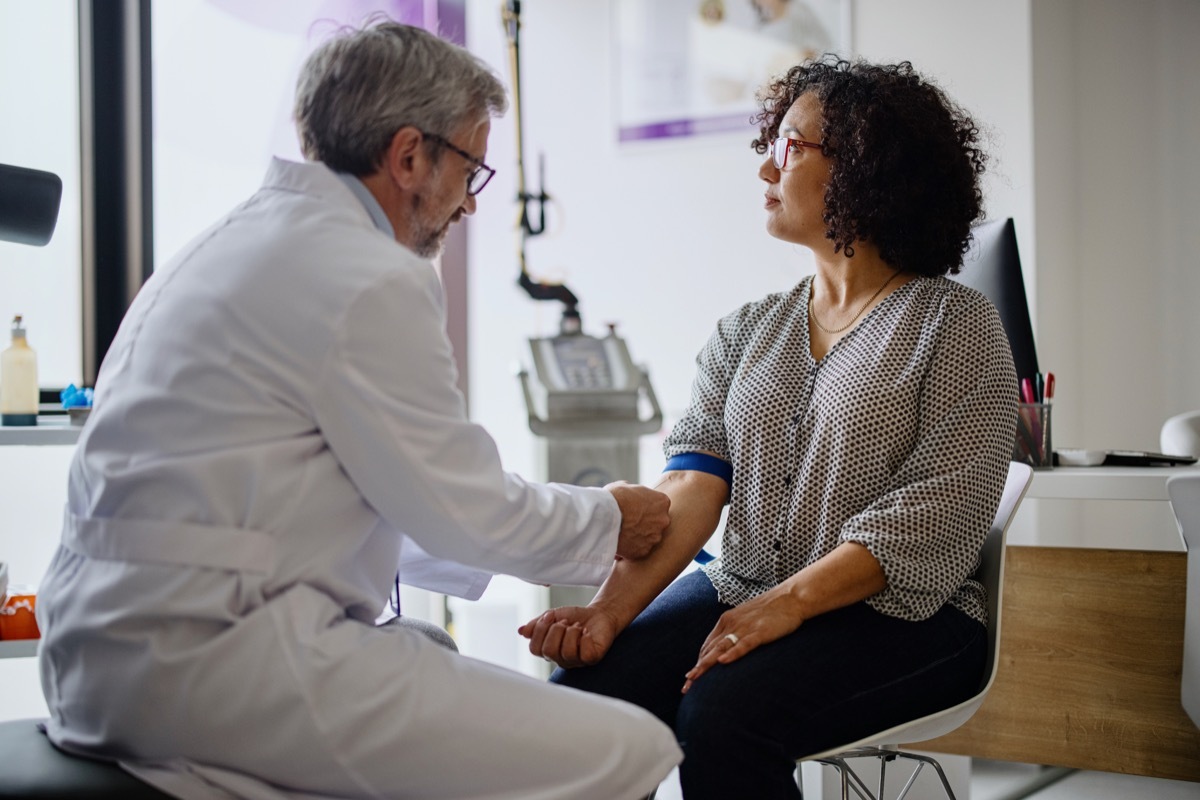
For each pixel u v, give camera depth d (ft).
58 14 8.93
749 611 4.57
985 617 4.90
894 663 4.47
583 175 15.19
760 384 5.15
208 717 3.70
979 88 11.80
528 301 15.71
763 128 5.63
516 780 3.83
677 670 4.88
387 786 3.77
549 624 5.04
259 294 3.96
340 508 4.08
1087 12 12.31
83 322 9.04
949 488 4.55
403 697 3.80
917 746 6.98
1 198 6.40
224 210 9.70
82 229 9.02
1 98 8.71
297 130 4.66
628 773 3.91
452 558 4.32
